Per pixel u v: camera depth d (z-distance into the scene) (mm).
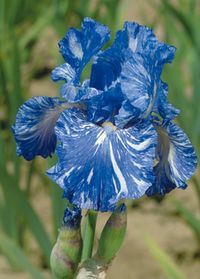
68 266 632
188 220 1119
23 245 1263
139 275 1228
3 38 1611
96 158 585
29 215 1067
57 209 1068
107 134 600
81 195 573
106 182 578
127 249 1285
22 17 1717
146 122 603
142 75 599
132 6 2199
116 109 616
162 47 608
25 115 621
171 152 615
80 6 1580
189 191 1490
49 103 621
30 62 1829
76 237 630
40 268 1263
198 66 1294
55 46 1754
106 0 1529
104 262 634
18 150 630
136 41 620
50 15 1707
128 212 1418
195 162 605
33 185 1490
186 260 1299
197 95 1270
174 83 1244
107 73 634
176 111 611
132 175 578
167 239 1344
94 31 628
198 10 1886
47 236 1070
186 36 1404
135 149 588
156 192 629
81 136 597
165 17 1445
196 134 1221
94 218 643
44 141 636
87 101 618
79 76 629
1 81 1368
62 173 577
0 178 1061
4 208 1209
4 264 1223
